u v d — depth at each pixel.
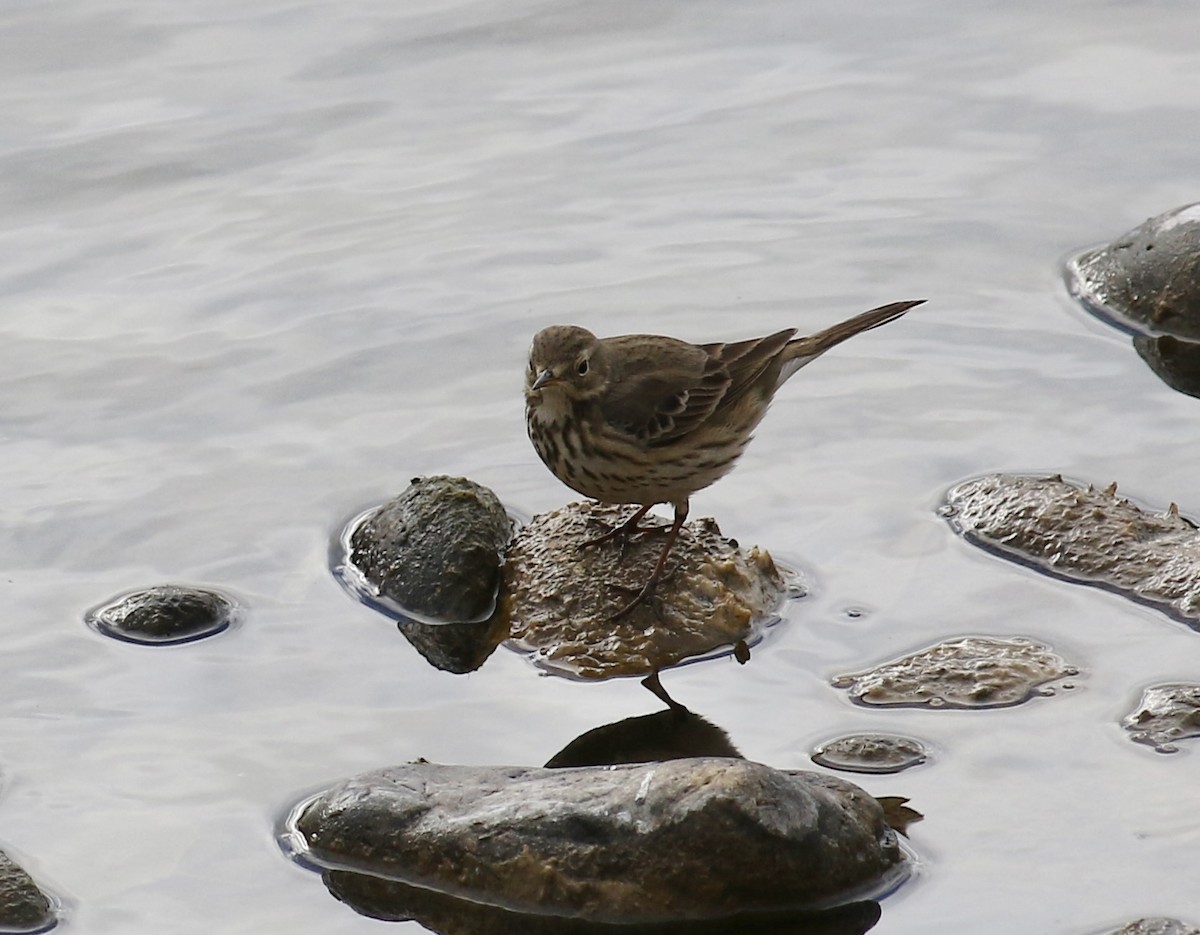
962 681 11.52
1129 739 10.88
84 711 11.59
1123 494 13.49
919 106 19.50
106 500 13.87
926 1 21.73
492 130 19.28
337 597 12.85
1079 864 9.84
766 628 12.34
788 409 14.91
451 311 16.33
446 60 20.58
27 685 11.84
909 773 10.69
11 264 17.12
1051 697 11.34
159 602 12.49
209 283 16.81
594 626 12.36
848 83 20.02
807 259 16.98
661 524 13.32
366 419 14.88
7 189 18.28
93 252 17.33
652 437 12.58
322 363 15.62
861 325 14.00
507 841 9.86
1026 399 14.87
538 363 12.62
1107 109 19.27
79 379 15.44
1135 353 15.51
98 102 19.69
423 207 17.97
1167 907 9.48
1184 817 10.16
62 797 10.75
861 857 9.78
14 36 20.95
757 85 20.03
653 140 19.05
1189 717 11.00
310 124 19.38
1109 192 17.84
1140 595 12.32
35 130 19.17
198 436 14.70
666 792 9.77
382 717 11.52
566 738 11.27
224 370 15.55
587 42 20.95
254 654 12.20
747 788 9.70
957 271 16.72
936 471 13.97
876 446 14.34
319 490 13.98
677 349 13.03
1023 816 10.25
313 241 17.45
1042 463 13.97
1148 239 16.22
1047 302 16.25
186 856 10.24
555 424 12.75
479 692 11.82
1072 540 12.82
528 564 12.93
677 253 17.14
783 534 13.32
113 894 9.94
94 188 18.31
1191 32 20.75
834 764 10.80
